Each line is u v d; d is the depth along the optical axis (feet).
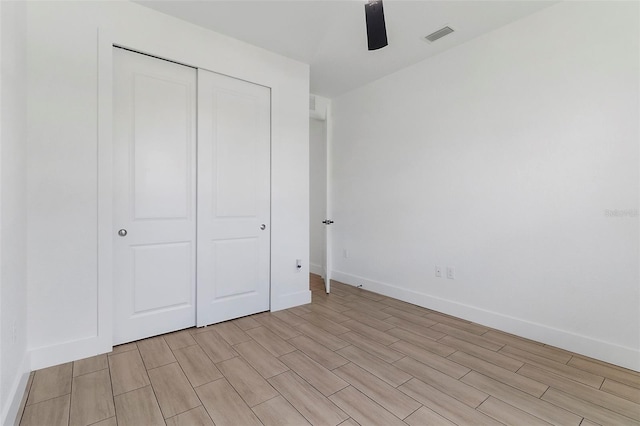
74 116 6.57
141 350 7.20
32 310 6.17
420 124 10.55
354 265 13.24
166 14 7.80
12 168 5.07
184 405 5.28
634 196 6.50
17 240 5.36
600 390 5.81
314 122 15.85
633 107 6.49
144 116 7.71
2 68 4.64
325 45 9.39
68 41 6.52
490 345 7.66
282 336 8.12
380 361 6.85
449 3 7.41
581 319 7.21
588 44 7.04
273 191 9.94
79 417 4.95
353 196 13.21
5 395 4.61
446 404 5.37
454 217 9.64
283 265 10.25
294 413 5.10
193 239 8.53
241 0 7.27
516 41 8.18
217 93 8.82
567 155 7.37
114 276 7.34
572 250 7.32
